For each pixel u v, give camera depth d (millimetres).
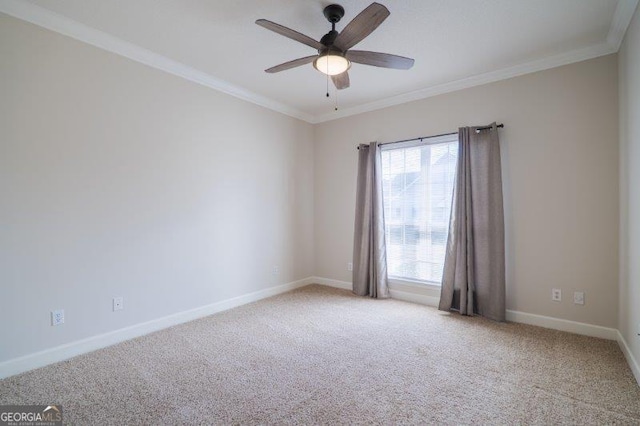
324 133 4707
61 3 2182
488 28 2467
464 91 3473
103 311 2635
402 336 2836
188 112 3244
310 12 2281
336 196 4594
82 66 2508
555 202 2967
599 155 2762
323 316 3369
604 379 2107
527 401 1877
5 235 2154
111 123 2678
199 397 1916
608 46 2678
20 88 2213
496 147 3178
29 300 2254
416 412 1775
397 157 4027
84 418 1718
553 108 2965
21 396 1922
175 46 2777
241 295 3795
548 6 2193
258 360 2391
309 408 1812
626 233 2422
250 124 3889
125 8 2236
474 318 3273
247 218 3863
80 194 2502
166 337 2820
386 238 4129
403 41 2658
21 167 2219
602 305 2760
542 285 3041
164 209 3053
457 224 3414
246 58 2992
